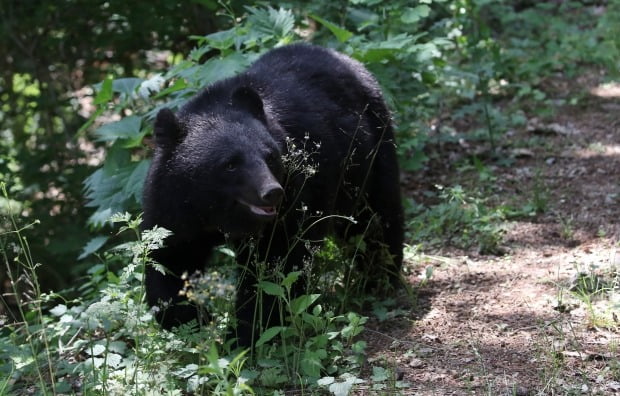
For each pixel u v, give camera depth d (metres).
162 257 8.89
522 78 20.47
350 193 10.25
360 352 8.89
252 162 8.26
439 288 10.98
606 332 9.23
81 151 18.48
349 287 10.66
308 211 9.19
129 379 8.12
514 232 12.84
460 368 8.64
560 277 10.91
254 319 8.55
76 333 9.16
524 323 9.64
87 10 17.91
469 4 18.75
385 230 10.91
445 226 13.13
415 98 15.91
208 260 9.66
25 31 18.95
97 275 11.70
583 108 18.67
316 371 8.19
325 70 10.06
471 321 9.83
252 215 8.26
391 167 10.84
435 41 13.70
